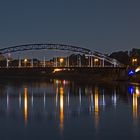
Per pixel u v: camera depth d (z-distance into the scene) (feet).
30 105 346.13
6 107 328.49
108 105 341.41
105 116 270.26
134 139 196.95
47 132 213.66
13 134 208.54
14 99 406.62
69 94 473.67
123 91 512.63
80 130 219.00
